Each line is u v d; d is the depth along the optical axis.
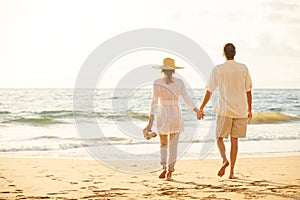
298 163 6.70
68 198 3.98
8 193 4.23
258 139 10.59
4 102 23.78
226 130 5.00
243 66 4.93
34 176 5.30
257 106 26.11
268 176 5.40
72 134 11.41
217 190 4.40
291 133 11.96
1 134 11.59
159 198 3.98
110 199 3.94
